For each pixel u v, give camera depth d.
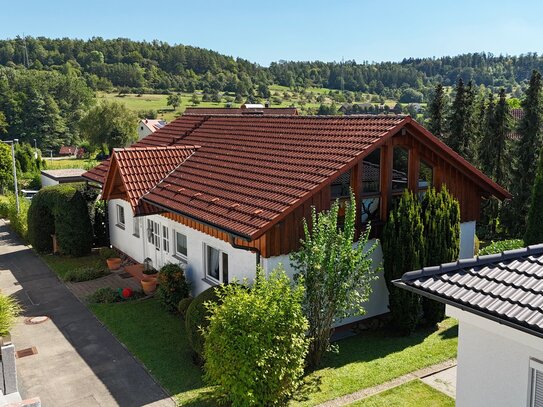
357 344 13.66
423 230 14.10
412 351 13.09
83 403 11.02
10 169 43.06
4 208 31.03
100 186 22.59
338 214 14.02
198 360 12.55
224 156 18.09
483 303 6.07
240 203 13.88
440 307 14.54
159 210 17.39
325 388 11.24
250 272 13.45
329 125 16.64
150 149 19.25
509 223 28.31
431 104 33.59
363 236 13.54
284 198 13.02
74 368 12.55
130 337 14.10
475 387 6.97
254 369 9.87
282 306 10.48
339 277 12.12
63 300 17.27
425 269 6.98
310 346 12.25
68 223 22.05
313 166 14.12
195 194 15.73
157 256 19.08
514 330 6.08
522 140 27.47
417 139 15.07
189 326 12.30
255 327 10.07
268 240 12.55
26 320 15.59
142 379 11.94
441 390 11.07
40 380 12.02
